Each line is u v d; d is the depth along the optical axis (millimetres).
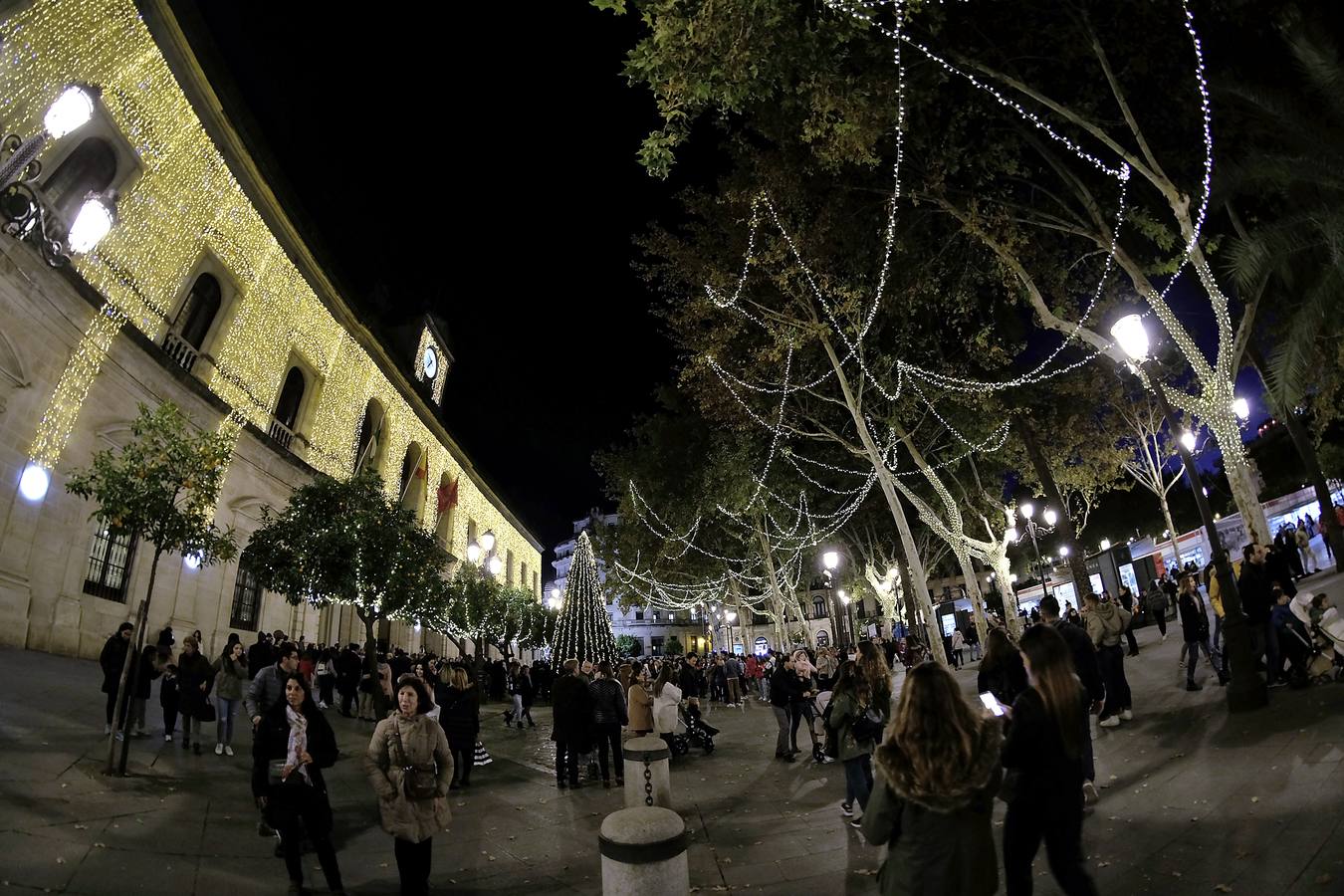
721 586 50031
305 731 5871
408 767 5574
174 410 9969
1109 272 17906
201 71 18734
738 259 17734
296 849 5859
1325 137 11000
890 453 27859
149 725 12047
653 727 11039
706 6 9961
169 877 5793
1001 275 16531
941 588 74500
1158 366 23719
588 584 23906
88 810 6992
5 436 14109
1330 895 4289
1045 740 3867
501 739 17562
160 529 9531
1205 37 13180
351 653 18266
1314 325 12180
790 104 12516
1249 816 5691
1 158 7543
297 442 27750
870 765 7285
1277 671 9688
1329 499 18047
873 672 7402
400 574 16688
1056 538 43281
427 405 41094
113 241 17484
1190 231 11414
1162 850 5391
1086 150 14836
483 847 7465
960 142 15164
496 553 59375
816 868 6250
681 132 10961
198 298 21625
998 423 22531
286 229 25047
